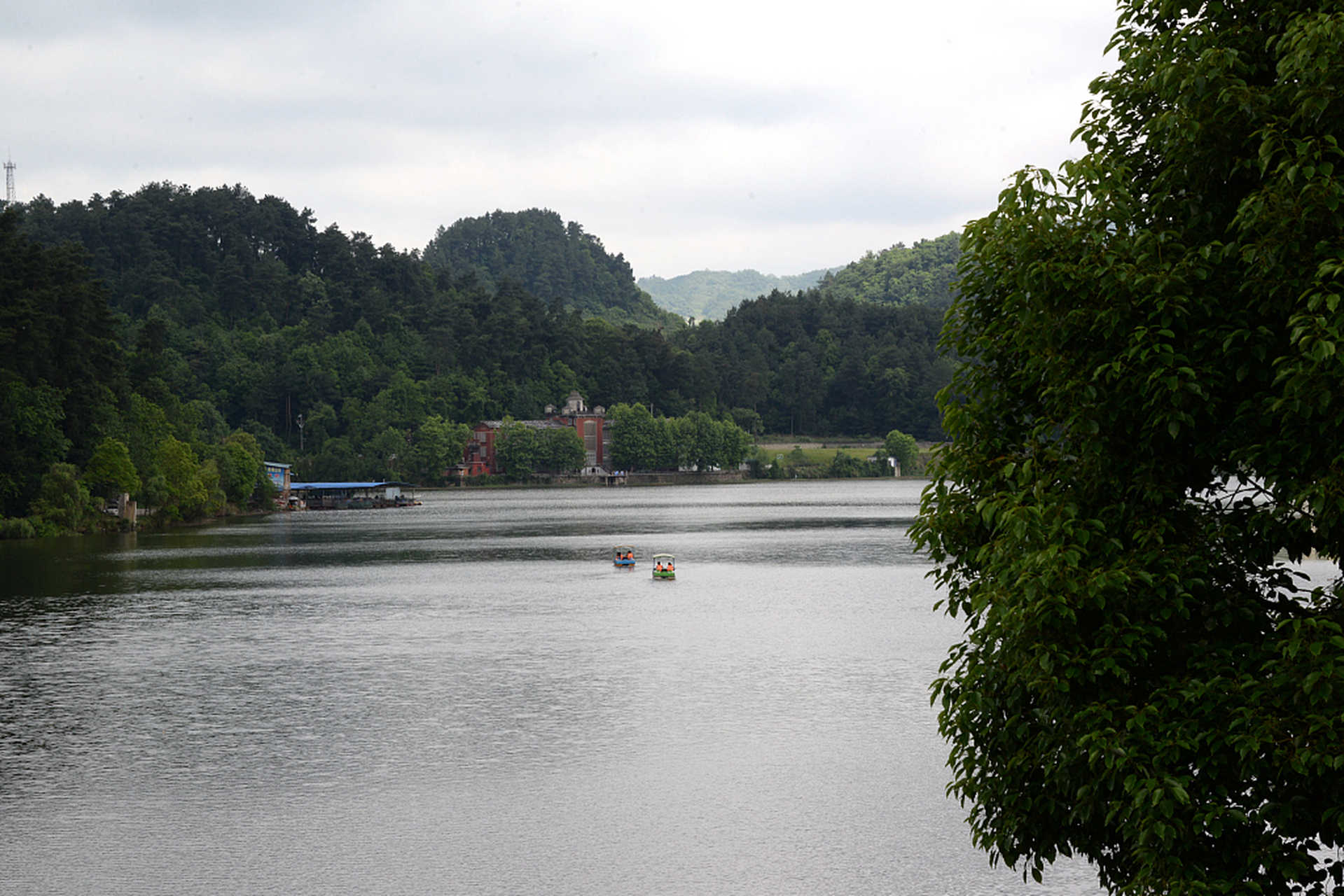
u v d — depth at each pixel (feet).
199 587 351.05
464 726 168.35
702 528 630.74
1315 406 52.65
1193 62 57.57
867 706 179.32
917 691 190.19
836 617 277.23
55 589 343.05
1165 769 55.98
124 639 248.73
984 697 65.05
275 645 240.32
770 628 260.01
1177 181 59.57
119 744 158.81
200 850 118.93
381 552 485.15
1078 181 61.31
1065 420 60.70
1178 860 55.98
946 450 69.77
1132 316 57.98
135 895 107.86
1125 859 64.34
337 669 213.05
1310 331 51.75
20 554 463.83
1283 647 54.34
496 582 365.20
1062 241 60.39
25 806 132.67
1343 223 52.47
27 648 237.86
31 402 544.62
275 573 393.29
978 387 67.87
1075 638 59.36
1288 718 54.24
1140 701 60.34
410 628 265.13
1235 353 56.08
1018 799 65.31
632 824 126.72
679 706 180.65
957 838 123.03
